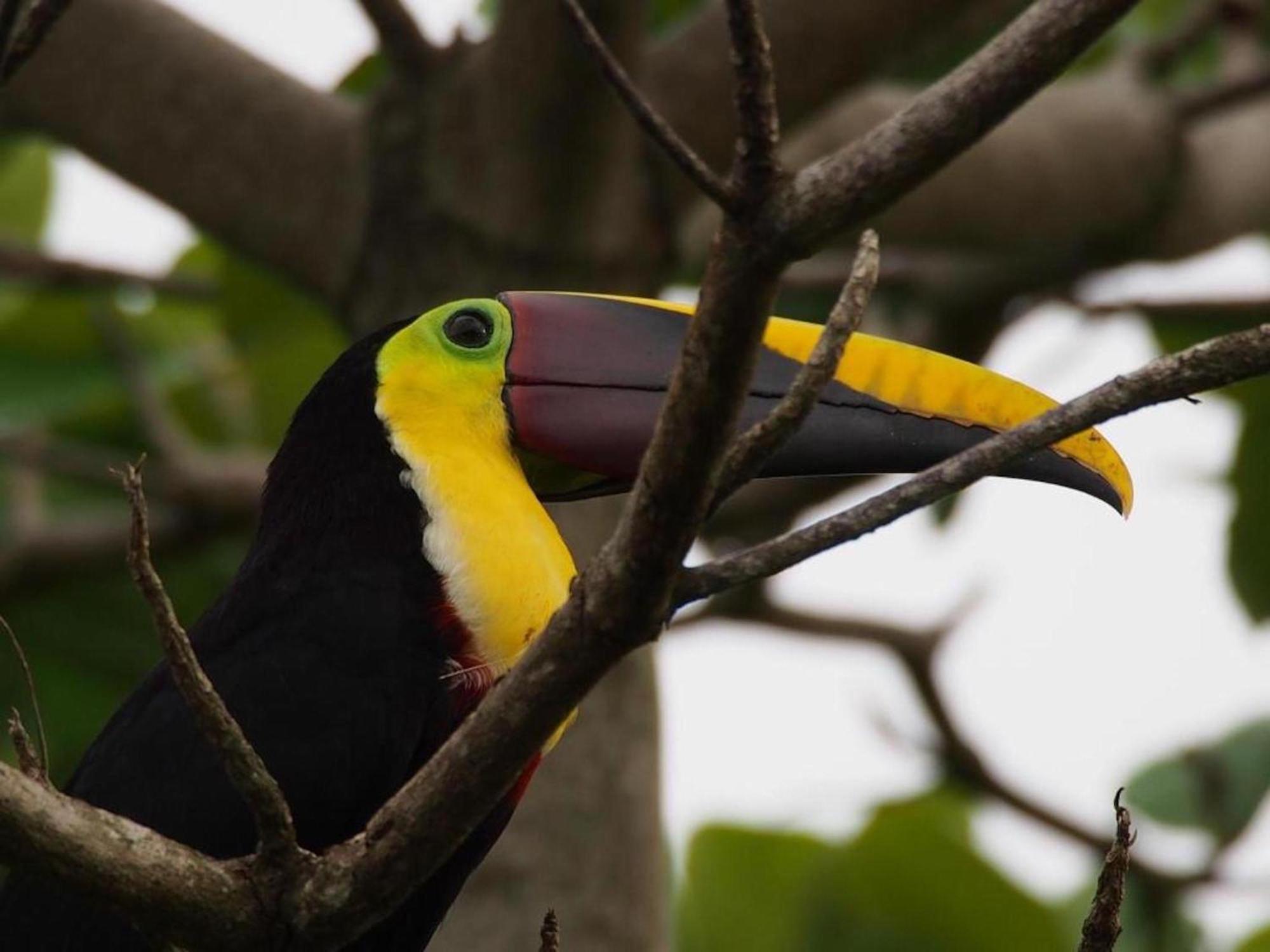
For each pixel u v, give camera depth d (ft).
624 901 33.60
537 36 32.58
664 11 43.24
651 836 34.22
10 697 44.91
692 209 35.24
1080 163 42.93
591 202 34.06
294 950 19.63
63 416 45.01
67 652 44.91
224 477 41.75
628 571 18.35
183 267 47.44
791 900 45.85
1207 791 45.73
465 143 34.53
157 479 41.45
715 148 35.01
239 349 44.39
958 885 44.88
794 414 18.08
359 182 35.45
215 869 19.31
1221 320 47.37
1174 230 44.50
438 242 34.76
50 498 46.88
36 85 36.86
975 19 41.11
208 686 18.44
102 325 42.91
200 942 19.38
